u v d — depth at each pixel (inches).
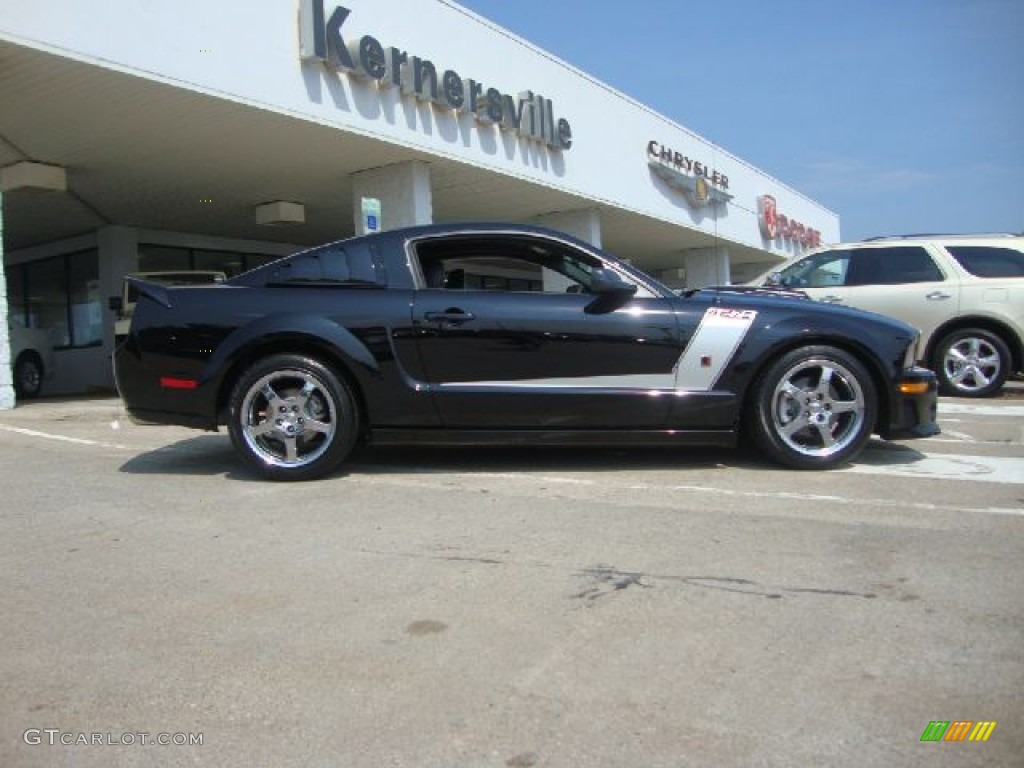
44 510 168.2
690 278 1013.2
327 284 197.0
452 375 192.1
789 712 87.7
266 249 800.9
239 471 205.0
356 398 193.9
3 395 379.2
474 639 106.0
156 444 249.3
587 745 82.5
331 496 177.3
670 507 165.6
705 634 106.4
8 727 87.7
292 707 90.7
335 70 450.0
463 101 530.9
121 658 102.5
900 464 207.3
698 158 872.9
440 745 83.0
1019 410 317.7
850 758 79.4
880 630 106.7
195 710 90.5
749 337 193.9
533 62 607.5
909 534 146.3
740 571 128.3
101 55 351.3
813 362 195.2
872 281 374.6
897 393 196.4
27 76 362.3
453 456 220.2
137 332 195.6
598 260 201.3
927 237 374.9
